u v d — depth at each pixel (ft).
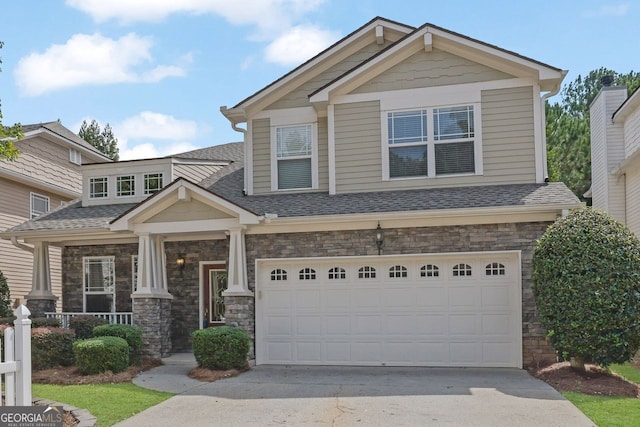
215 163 55.93
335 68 46.85
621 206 57.47
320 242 39.93
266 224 39.68
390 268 39.27
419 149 42.52
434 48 42.70
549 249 32.24
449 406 26.37
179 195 40.16
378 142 43.21
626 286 30.27
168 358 42.01
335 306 39.81
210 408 26.68
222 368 36.27
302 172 45.83
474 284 37.91
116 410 26.30
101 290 50.06
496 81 41.68
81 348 35.40
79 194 72.59
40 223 47.85
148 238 41.83
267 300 40.68
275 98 46.83
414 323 38.63
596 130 63.62
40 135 65.46
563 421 23.59
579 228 31.65
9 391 19.75
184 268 48.19
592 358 30.96
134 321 41.32
